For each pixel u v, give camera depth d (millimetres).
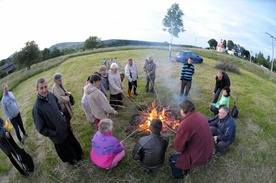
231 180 3736
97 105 4199
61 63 15531
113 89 5723
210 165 4031
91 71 11227
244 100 7051
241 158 4258
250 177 3820
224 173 3871
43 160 4297
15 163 3777
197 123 2963
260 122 5578
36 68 16750
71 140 3990
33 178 3910
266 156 4359
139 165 4012
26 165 3877
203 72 11047
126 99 6746
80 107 6430
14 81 13609
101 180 3721
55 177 3865
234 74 11688
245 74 12586
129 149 4430
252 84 9766
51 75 11820
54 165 4145
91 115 5324
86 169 3961
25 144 4867
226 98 5168
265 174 3900
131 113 5785
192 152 3061
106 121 3373
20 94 9516
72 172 3912
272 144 4750
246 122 5594
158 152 3285
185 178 3709
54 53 30000
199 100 6828
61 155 3775
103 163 3537
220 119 4238
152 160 3348
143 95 7117
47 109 3186
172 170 3621
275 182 3752
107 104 4137
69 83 9039
